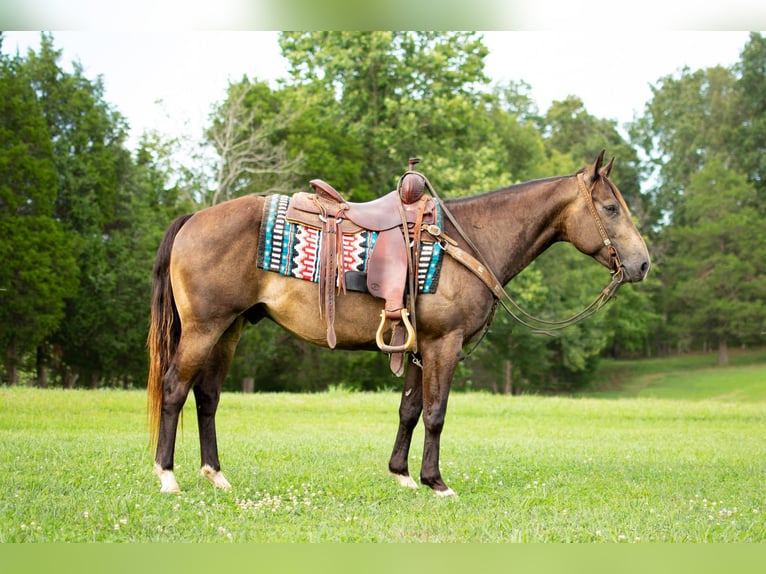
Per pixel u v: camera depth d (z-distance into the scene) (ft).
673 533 16.02
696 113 154.10
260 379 97.19
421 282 18.75
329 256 18.62
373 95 83.71
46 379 97.55
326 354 91.15
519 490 20.40
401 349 18.34
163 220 96.22
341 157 87.56
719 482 22.27
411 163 19.76
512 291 86.33
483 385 116.78
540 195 20.18
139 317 91.86
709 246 134.21
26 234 79.92
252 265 18.66
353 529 15.84
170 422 18.67
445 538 15.38
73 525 15.71
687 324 136.26
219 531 15.44
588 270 112.68
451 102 80.38
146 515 16.46
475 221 19.92
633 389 126.72
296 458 25.12
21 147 80.28
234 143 80.74
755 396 110.42
